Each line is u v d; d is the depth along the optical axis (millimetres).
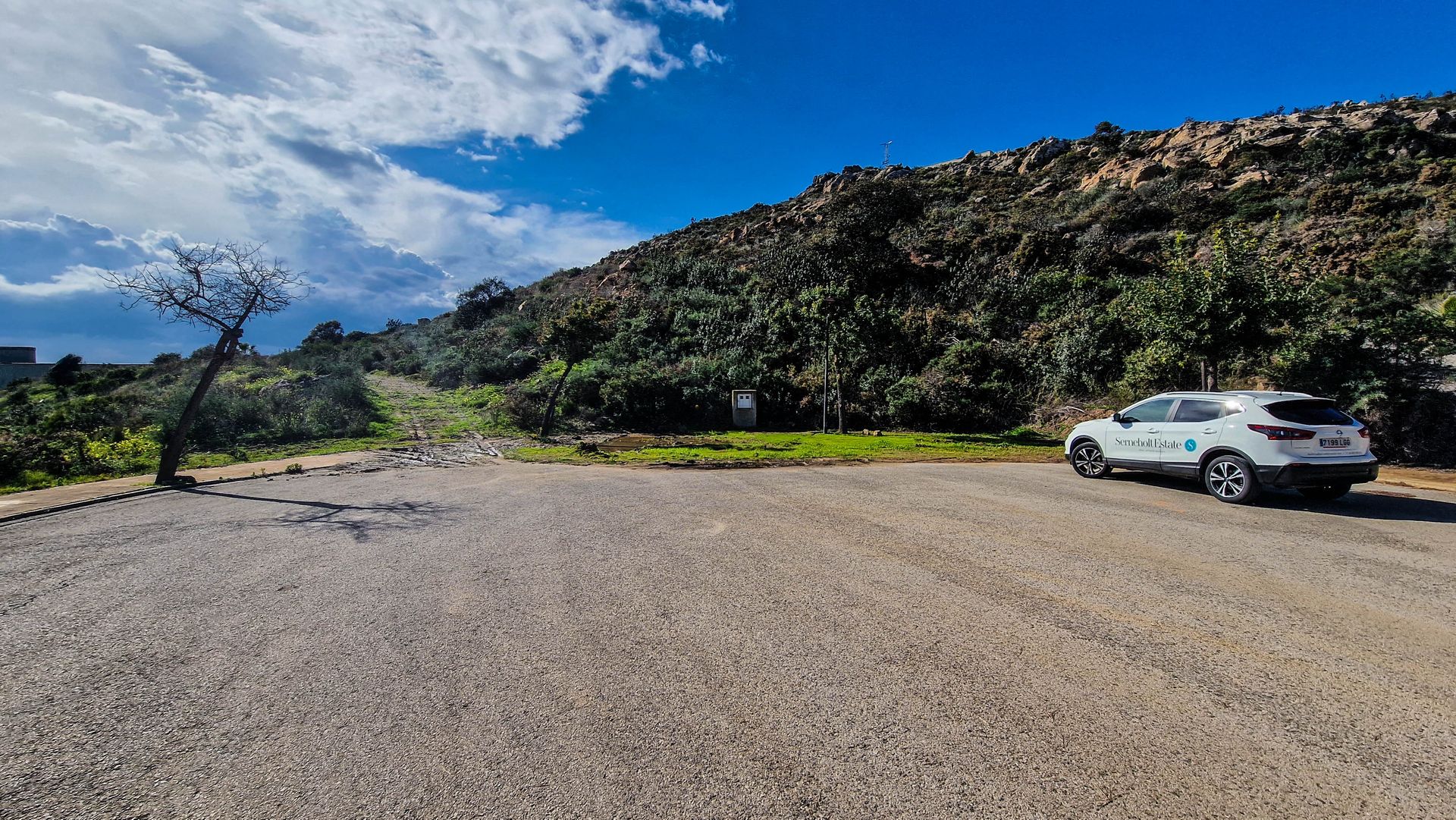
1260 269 11773
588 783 2396
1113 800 2266
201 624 4094
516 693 3111
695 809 2242
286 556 5715
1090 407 17953
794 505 7750
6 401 20688
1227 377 14336
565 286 45625
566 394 21000
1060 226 32094
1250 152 35281
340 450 14625
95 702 3080
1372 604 4254
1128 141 51219
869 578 4844
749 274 36688
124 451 12898
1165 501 7863
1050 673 3270
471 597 4535
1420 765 2473
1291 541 5895
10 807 2287
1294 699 3000
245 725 2846
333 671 3377
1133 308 14312
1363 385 11164
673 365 26047
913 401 20125
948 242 33531
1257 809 2217
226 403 16188
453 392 25312
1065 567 5105
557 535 6383
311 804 2299
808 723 2801
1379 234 21781
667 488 9266
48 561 5676
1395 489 8781
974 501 7906
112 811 2270
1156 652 3523
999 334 23578
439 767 2510
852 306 20516
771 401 22625
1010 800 2271
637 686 3166
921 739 2668
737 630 3873
